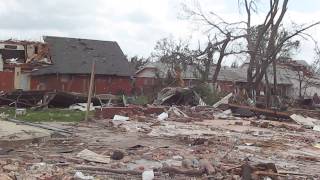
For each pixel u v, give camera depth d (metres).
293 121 30.75
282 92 74.88
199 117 29.19
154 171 11.20
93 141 16.58
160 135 19.05
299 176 11.66
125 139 17.41
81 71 61.03
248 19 50.00
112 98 36.75
